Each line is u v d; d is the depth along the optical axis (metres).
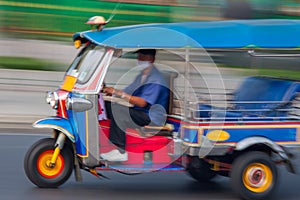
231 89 9.13
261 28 8.04
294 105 8.47
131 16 20.97
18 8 21.61
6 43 21.30
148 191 8.65
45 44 21.53
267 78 9.09
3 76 17.58
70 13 21.66
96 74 7.96
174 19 21.09
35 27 21.67
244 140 7.99
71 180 9.10
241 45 7.97
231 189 8.95
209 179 9.27
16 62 20.09
